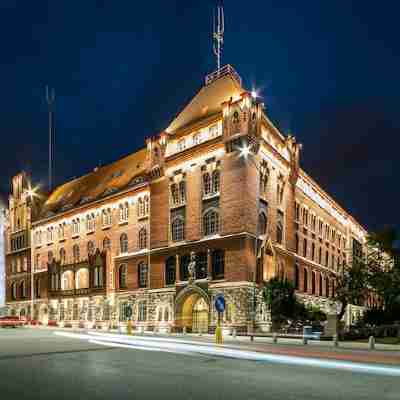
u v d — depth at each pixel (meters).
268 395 10.45
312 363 16.81
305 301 54.62
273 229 46.16
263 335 35.03
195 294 44.88
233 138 42.28
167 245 47.78
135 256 52.50
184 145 48.91
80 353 20.28
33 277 70.75
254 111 42.91
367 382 12.59
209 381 12.40
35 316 68.75
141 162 60.19
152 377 13.02
